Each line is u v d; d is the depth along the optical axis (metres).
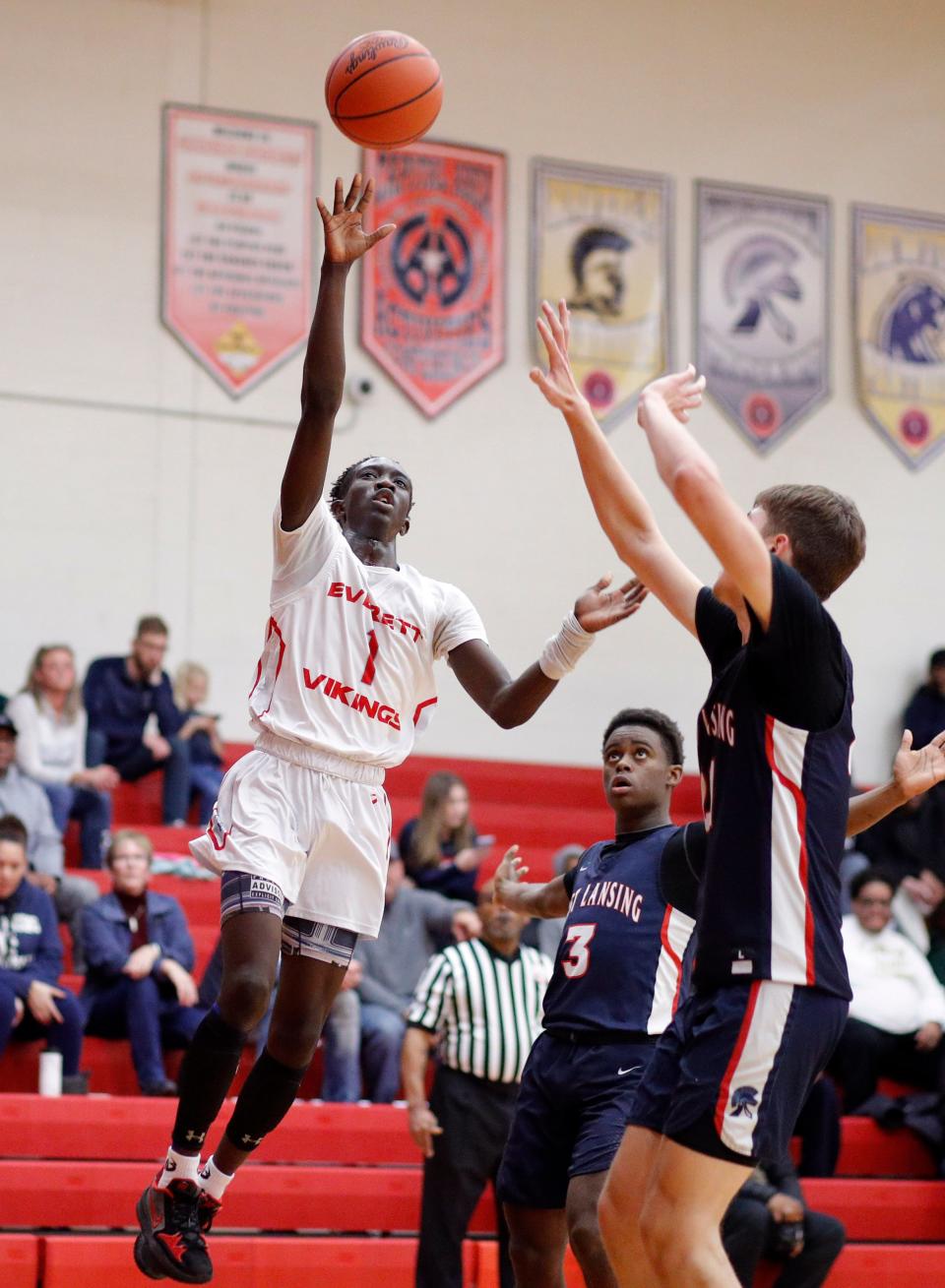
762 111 24.75
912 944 15.84
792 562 6.37
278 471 22.33
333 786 7.14
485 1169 11.91
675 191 24.19
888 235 25.08
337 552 7.34
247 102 22.64
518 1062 11.98
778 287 24.42
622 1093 8.41
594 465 6.82
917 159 25.39
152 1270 7.06
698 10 24.62
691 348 23.97
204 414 22.12
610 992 8.62
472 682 7.39
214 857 6.97
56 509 21.34
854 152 25.09
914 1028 15.07
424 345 22.97
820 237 24.73
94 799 17.66
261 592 22.08
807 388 24.38
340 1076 13.81
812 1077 6.00
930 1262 13.09
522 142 23.64
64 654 18.38
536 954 12.56
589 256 23.72
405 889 14.95
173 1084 13.41
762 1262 12.54
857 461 24.45
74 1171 12.38
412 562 22.45
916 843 18.73
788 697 5.91
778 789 5.94
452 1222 11.78
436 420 22.88
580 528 23.30
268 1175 12.79
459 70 23.48
